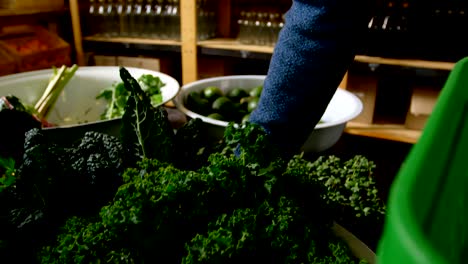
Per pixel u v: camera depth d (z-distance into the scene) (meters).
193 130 0.70
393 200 0.18
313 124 0.60
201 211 0.47
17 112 0.65
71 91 1.19
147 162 0.52
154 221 0.44
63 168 0.53
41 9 2.38
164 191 0.46
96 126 0.80
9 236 0.47
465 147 0.30
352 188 0.65
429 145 0.24
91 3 2.57
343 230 0.55
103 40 2.53
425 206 0.20
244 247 0.45
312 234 0.49
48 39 2.16
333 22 0.51
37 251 0.46
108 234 0.44
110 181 0.55
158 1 2.42
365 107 2.05
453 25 1.86
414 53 1.92
